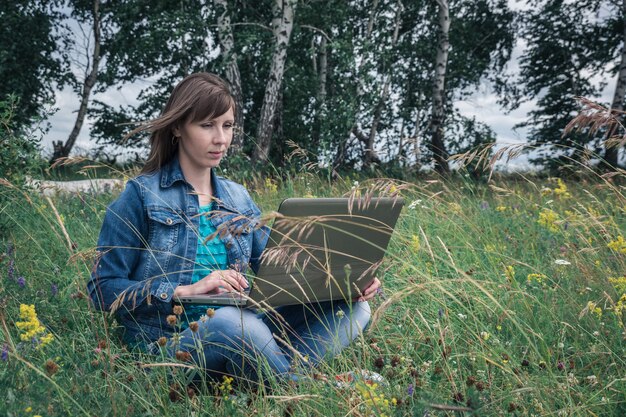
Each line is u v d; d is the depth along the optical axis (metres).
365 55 14.19
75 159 3.33
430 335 2.46
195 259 2.36
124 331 2.35
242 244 2.49
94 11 19.16
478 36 19.86
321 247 2.19
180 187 2.43
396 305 2.89
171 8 14.52
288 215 2.06
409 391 1.79
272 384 2.09
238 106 13.27
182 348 2.15
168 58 17.14
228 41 13.41
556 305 2.85
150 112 18.92
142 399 1.76
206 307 2.31
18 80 16.97
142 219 2.35
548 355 2.11
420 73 17.58
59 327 2.48
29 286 2.94
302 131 14.73
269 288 2.13
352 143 14.14
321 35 15.41
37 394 1.57
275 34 13.43
